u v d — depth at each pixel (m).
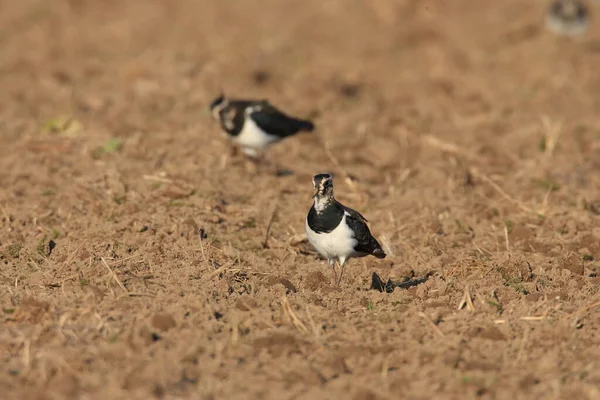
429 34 28.81
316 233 11.81
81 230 13.86
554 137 19.59
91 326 10.57
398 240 14.24
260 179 16.81
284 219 14.97
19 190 15.77
